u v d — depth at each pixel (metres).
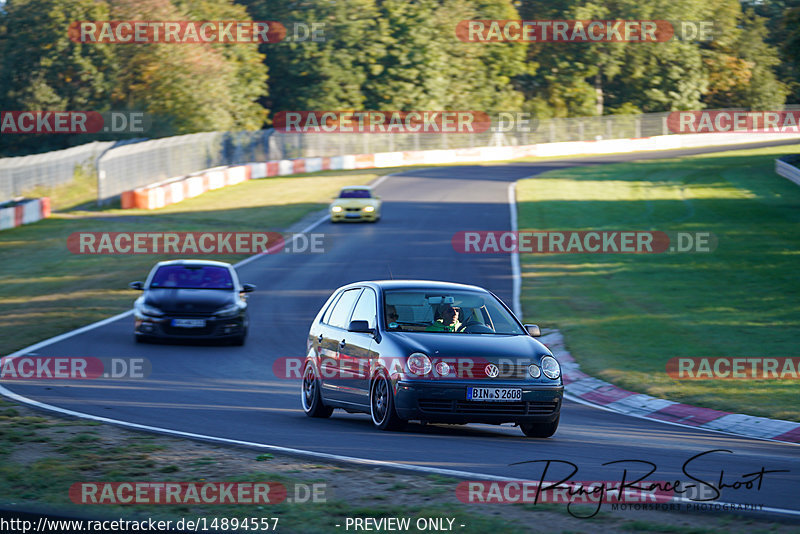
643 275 97.25
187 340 67.62
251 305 84.12
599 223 136.12
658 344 64.06
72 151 179.25
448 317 37.06
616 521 21.58
